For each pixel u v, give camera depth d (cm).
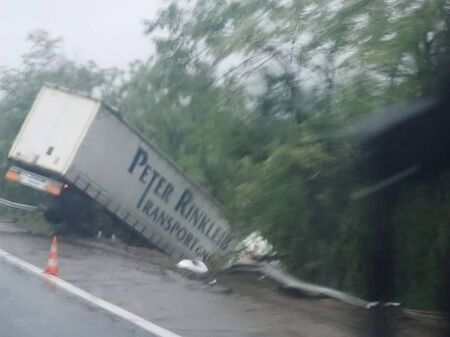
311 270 1363
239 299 1211
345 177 1188
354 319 1088
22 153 1927
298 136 1255
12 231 2162
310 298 1247
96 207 2033
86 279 1327
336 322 1059
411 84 1098
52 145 1905
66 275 1355
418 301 1216
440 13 1084
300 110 1327
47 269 1341
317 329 1001
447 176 1107
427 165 1097
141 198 1895
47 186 1919
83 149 1872
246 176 1376
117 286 1272
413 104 1080
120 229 2023
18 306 1032
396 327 1055
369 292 1207
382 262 1199
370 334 1000
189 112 1817
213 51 1520
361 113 1113
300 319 1062
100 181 1884
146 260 1709
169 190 1859
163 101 2034
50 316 979
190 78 1664
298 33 1293
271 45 1368
